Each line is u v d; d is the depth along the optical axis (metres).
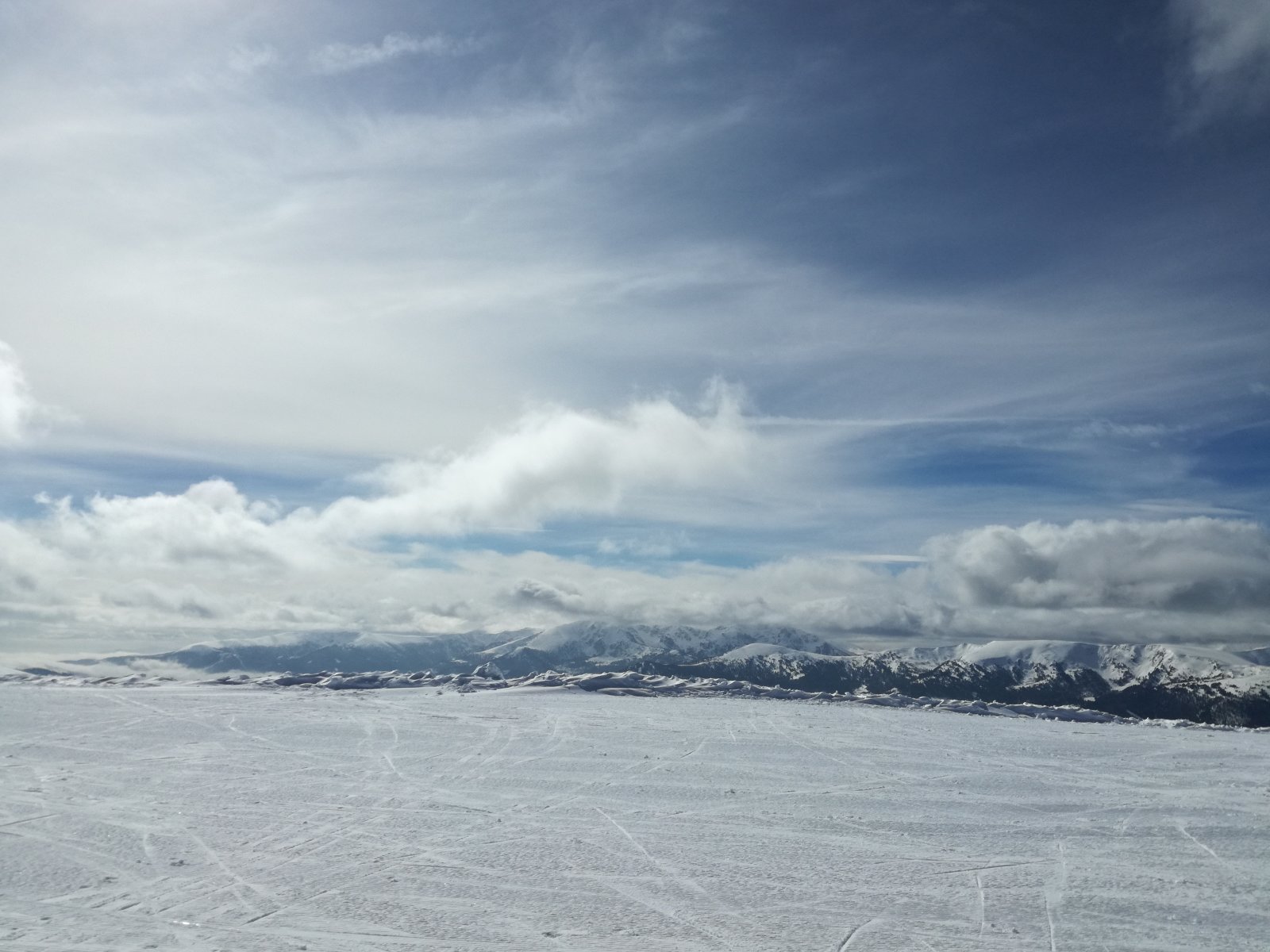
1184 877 16.89
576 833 19.25
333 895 14.70
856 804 23.11
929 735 39.31
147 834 18.20
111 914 13.53
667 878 16.16
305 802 21.52
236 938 12.68
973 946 13.13
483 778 25.25
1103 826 21.25
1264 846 19.36
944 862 17.73
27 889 14.59
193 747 29.42
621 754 30.30
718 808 22.27
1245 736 42.88
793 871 16.80
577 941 13.00
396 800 22.09
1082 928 13.98
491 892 15.11
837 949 12.95
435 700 50.75
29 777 23.80
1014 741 37.53
